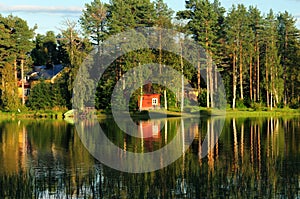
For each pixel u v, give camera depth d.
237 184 22.86
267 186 22.58
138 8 84.81
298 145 38.19
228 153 33.84
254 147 37.19
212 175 24.75
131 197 21.14
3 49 82.12
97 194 21.78
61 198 21.36
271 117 75.06
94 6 85.50
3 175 26.38
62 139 44.12
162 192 21.70
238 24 88.62
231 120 67.69
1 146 39.41
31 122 64.62
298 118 72.38
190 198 20.83
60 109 77.25
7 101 77.56
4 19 83.88
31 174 26.80
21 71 86.88
